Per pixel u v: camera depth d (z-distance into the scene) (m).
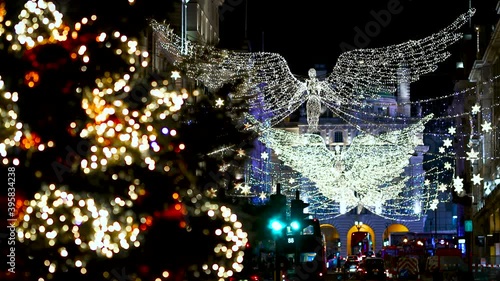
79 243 14.06
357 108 111.75
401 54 59.22
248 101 17.44
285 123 116.12
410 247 66.69
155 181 14.68
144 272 14.87
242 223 17.39
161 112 15.04
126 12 14.73
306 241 42.12
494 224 67.25
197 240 14.98
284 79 67.25
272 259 38.28
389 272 64.81
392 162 81.06
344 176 82.25
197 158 15.28
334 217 113.94
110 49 14.64
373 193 86.25
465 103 92.94
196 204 15.13
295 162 81.31
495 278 43.41
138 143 14.55
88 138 14.41
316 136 79.00
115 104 14.41
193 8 65.00
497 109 71.56
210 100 15.83
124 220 14.62
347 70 68.19
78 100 14.44
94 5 14.77
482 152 81.38
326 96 78.12
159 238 14.86
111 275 14.69
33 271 14.38
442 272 48.16
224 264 15.27
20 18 14.19
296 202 26.44
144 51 14.97
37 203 14.15
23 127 14.34
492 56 74.56
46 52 14.41
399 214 112.31
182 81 17.05
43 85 14.35
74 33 14.37
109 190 14.38
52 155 14.38
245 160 16.50
